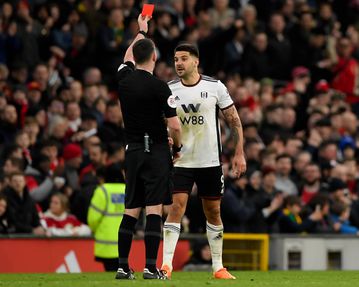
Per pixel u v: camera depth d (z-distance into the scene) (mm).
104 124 63906
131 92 35344
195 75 37750
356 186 68812
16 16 70688
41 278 39688
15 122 60625
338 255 59094
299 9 89500
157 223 35375
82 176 56375
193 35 78188
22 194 52469
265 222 58406
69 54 72875
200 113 37562
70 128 63719
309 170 63688
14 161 53812
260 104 75125
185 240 54906
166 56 76000
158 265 51375
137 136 35469
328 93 79000
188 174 37781
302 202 61188
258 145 63562
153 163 35344
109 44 73750
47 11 73125
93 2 75188
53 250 51781
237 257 56750
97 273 46344
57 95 66562
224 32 79312
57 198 53250
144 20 37375
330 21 87250
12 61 69750
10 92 64562
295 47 83312
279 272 48094
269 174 59844
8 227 51812
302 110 75750
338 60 84438
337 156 71562
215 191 38094
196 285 32719
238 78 77062
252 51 80375
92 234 53125
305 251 58031
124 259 35594
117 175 48781
